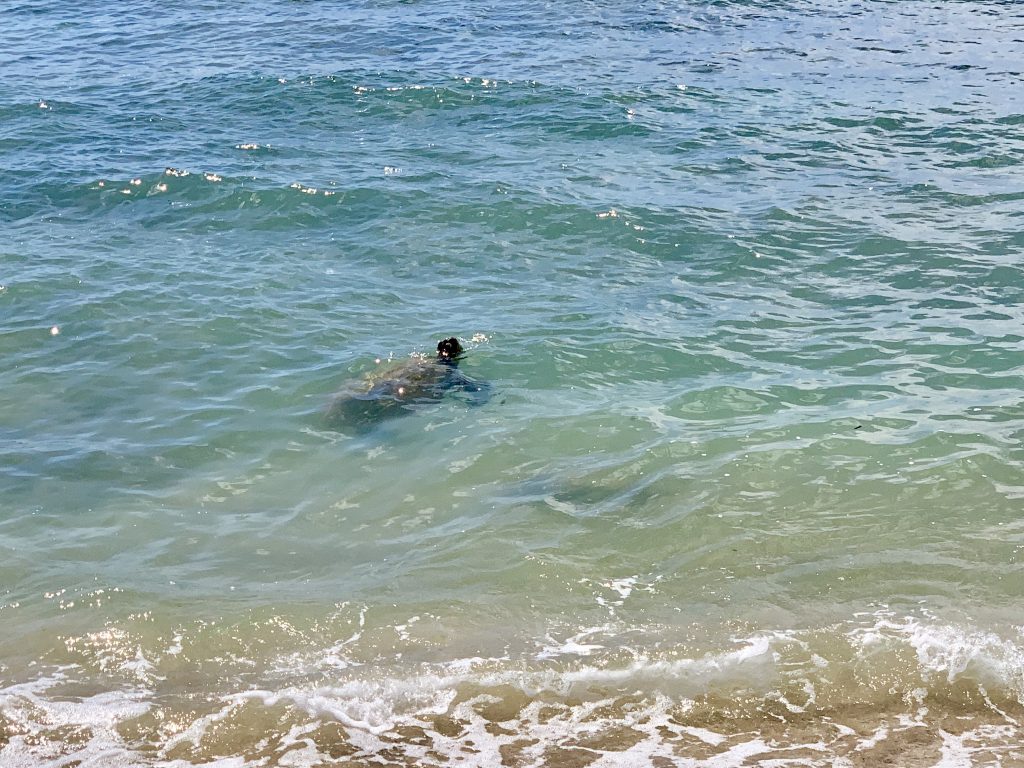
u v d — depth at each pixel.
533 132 22.98
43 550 10.36
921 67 27.55
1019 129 22.80
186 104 24.56
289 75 26.36
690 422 12.58
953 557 10.10
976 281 16.17
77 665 8.85
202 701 8.44
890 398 12.99
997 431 12.16
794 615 9.38
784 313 15.41
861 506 10.92
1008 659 8.77
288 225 18.56
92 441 12.25
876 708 8.32
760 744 7.95
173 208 19.14
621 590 9.79
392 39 29.89
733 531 10.58
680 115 24.02
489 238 18.05
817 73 27.11
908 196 19.53
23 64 27.77
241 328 14.93
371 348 14.41
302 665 8.86
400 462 11.86
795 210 18.97
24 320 15.03
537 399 13.15
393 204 19.27
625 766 7.73
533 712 8.31
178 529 10.73
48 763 7.76
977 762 7.71
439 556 10.29
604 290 16.23
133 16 32.72
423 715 8.29
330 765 7.78
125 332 14.77
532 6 33.69
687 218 18.70
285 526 10.79
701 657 8.88
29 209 18.98
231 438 12.33
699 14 32.94
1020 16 32.62
